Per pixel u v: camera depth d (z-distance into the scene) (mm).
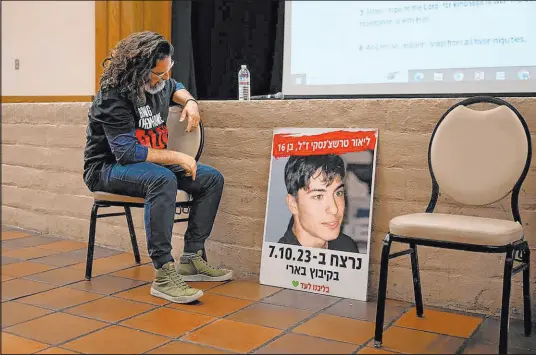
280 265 2586
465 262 2270
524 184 2164
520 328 2088
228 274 2666
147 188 2354
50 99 5352
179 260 2672
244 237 2742
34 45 5414
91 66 5074
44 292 2434
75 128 3410
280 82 3189
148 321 2092
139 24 4906
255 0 3232
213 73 3488
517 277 2182
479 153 2059
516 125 1996
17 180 3785
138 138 2482
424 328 2062
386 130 2404
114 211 3256
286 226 2604
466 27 2588
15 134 3752
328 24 2939
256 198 2711
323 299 2402
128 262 2977
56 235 3592
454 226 1789
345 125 2498
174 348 1844
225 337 1942
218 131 2793
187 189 2570
